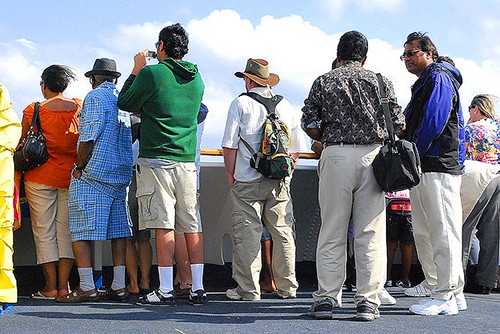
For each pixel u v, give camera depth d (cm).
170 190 527
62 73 571
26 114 560
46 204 561
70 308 509
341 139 466
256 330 435
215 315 486
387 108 466
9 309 491
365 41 484
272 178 549
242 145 560
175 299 561
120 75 570
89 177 541
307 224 730
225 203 664
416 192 557
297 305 540
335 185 469
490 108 680
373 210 471
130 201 606
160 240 527
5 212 474
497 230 636
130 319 464
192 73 533
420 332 440
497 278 651
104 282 668
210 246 680
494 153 665
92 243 602
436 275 551
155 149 521
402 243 669
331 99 468
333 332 433
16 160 548
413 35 534
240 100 561
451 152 501
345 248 480
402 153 457
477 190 623
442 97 489
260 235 566
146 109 522
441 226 500
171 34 533
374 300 479
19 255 648
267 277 619
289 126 576
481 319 491
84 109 543
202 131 581
